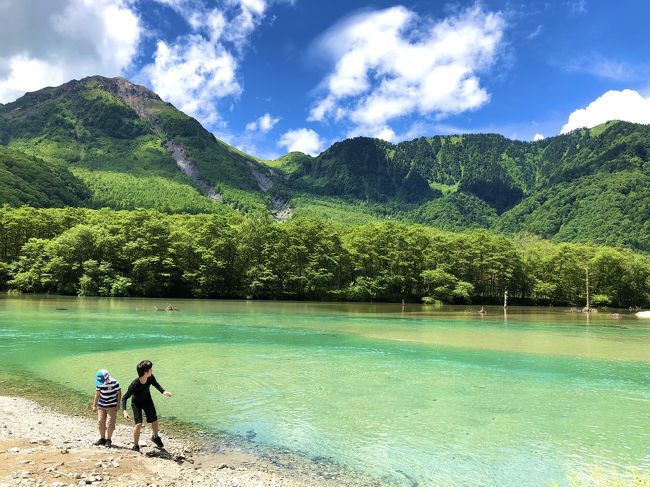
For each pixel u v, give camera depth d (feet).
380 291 421.18
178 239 392.27
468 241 448.65
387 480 44.16
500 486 43.52
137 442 47.57
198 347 120.88
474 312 295.48
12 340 126.00
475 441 55.52
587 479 44.98
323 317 224.94
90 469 40.06
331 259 415.03
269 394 75.41
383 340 142.20
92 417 60.85
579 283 446.60
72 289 355.77
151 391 75.56
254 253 413.39
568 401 74.49
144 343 125.80
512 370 98.94
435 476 45.47
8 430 51.62
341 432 57.77
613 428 61.11
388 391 78.89
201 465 45.29
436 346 131.23
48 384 78.59
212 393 75.36
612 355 120.47
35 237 409.69
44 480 36.06
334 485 42.42
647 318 276.62
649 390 82.69
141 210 404.98
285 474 44.37
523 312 317.83
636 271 438.81
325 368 97.30
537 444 54.80
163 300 334.24
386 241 442.50
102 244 366.63
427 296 417.90
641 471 47.16
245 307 285.64
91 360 99.81
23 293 359.05
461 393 78.59
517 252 450.71
